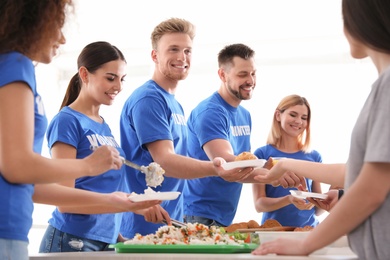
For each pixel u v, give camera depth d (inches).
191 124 148.2
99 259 72.3
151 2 231.8
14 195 66.2
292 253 64.9
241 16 227.8
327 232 62.4
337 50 221.9
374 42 63.1
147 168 90.7
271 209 147.6
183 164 119.5
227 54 146.5
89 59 115.4
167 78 131.4
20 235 66.4
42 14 69.9
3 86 65.7
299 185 118.6
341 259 63.7
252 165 113.1
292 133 156.8
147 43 241.0
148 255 70.1
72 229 108.3
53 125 111.3
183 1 229.6
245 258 63.7
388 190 60.4
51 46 72.8
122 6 233.9
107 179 112.1
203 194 142.3
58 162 68.8
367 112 62.2
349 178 63.9
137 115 124.3
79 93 119.7
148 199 84.3
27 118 66.0
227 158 137.2
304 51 224.8
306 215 151.7
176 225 103.7
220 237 81.5
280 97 225.9
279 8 223.6
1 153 65.1
